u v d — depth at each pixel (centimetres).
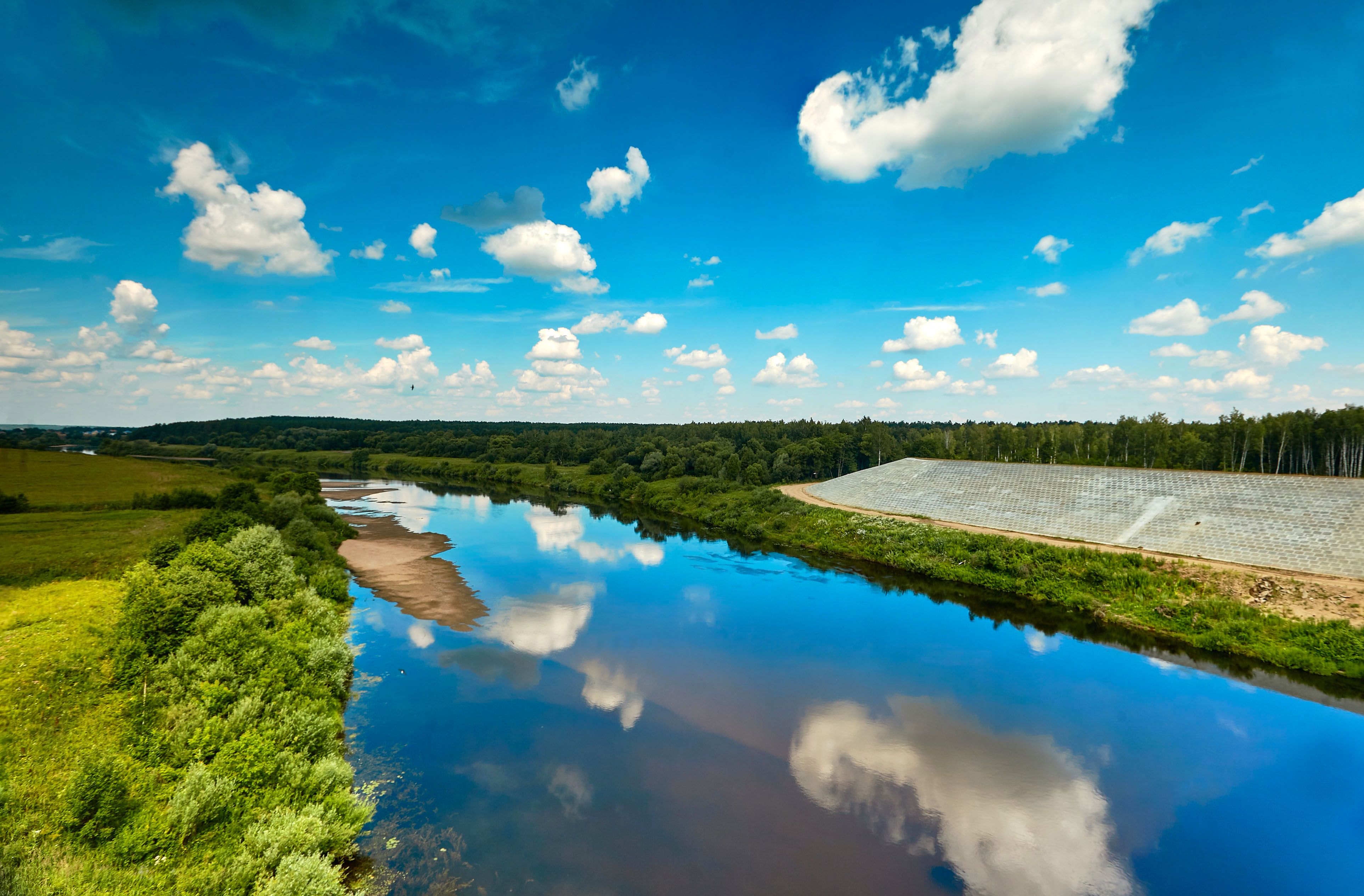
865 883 1611
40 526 4612
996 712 2592
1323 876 1683
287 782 1642
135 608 2375
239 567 2933
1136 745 2339
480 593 4200
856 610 4000
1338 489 4291
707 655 3170
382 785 1978
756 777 2091
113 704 1961
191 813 1436
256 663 2177
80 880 1236
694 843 1745
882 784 2066
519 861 1647
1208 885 1644
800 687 2808
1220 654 3228
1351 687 2808
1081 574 4209
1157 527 4850
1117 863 1717
